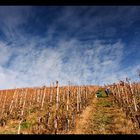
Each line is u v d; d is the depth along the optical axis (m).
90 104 36.59
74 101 35.31
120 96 34.31
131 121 20.22
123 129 17.44
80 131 17.91
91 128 19.42
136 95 33.22
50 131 18.08
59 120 22.11
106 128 19.02
